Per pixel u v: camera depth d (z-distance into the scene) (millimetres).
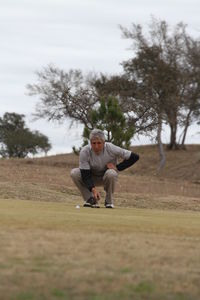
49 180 55688
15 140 145250
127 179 68000
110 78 102938
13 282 11094
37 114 105062
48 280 11273
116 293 10797
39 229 15875
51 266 12148
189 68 110688
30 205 23828
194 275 12070
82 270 11977
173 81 105000
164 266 12602
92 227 16828
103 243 14359
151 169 117875
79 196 45469
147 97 98688
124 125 62969
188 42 111875
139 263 12711
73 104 82625
